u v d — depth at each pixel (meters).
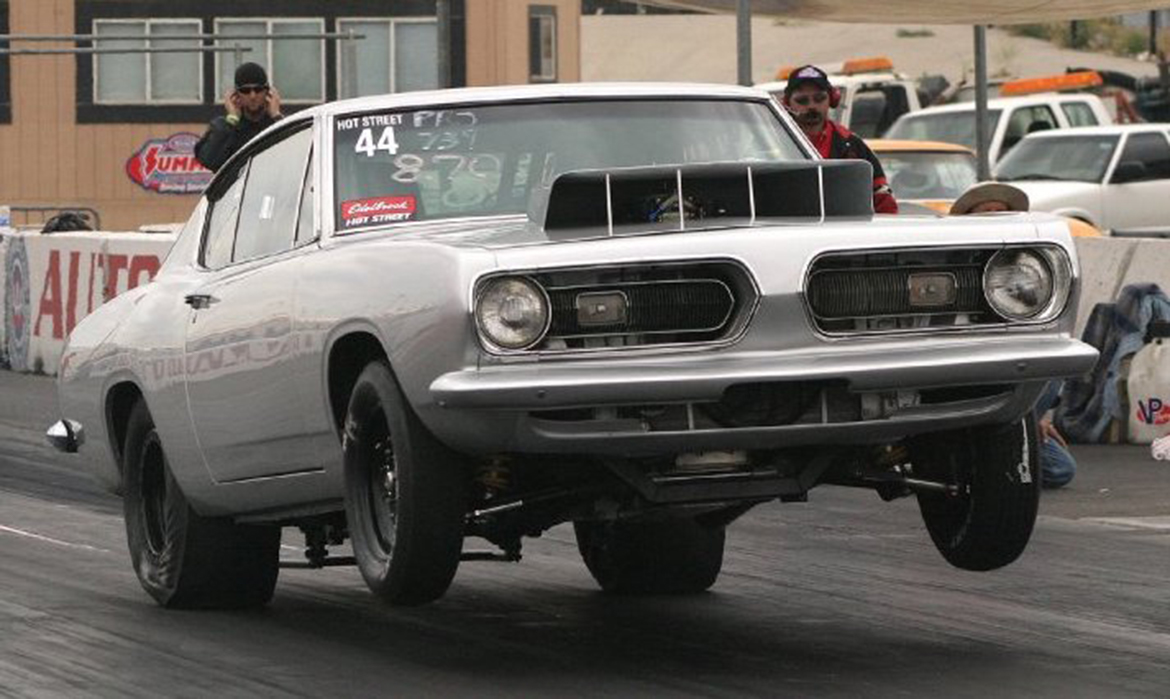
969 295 13.26
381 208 14.86
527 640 15.00
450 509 13.06
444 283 12.64
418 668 13.93
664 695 12.90
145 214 96.25
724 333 12.78
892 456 14.33
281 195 15.72
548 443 12.71
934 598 16.80
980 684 13.20
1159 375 28.95
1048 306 13.37
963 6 46.78
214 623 15.99
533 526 14.10
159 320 16.67
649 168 13.37
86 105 95.75
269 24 96.31
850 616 15.94
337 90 96.38
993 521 14.07
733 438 12.83
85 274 43.59
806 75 20.86
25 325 46.56
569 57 98.00
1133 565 18.59
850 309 12.99
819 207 13.63
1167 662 13.97
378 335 13.20
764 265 12.73
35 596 17.39
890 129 65.38
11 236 47.34
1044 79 68.31
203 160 26.58
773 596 17.00
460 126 15.30
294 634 15.41
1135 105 80.00
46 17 95.56
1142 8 47.31
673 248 12.68
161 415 16.48
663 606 16.55
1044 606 16.36
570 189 13.26
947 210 47.50
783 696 12.84
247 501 15.63
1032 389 13.38
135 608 16.77
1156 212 54.25
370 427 13.57
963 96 77.75
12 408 37.53
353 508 13.77
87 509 23.73
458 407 12.52
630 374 12.54
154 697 13.12
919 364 12.85
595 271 12.65
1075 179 54.66
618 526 16.78
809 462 13.46
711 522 14.99
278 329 14.59
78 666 14.20
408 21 96.69
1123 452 28.33
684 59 118.88
